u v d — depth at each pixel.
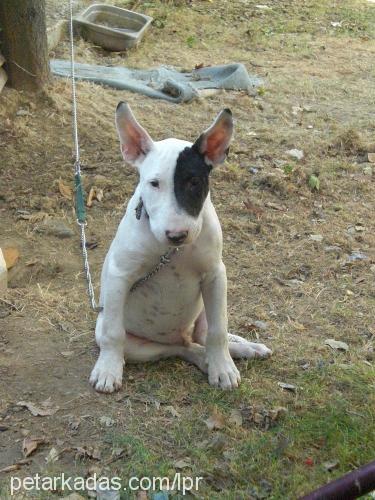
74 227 2.16
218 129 1.25
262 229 2.15
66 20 3.52
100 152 2.54
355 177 2.49
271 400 1.45
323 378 1.52
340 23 4.30
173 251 1.35
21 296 1.79
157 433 1.36
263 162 2.55
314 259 2.02
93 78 3.05
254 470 1.27
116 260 1.40
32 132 2.59
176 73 3.26
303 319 1.75
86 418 1.39
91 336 1.64
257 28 4.10
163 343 1.55
